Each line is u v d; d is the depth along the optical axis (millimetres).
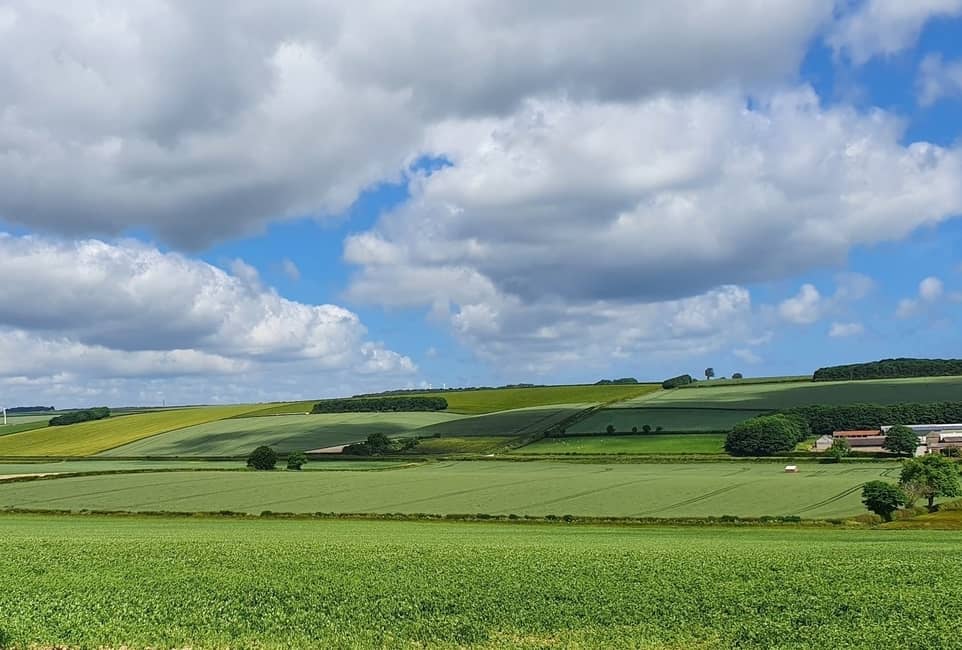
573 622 25609
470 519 70312
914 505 73938
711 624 25328
